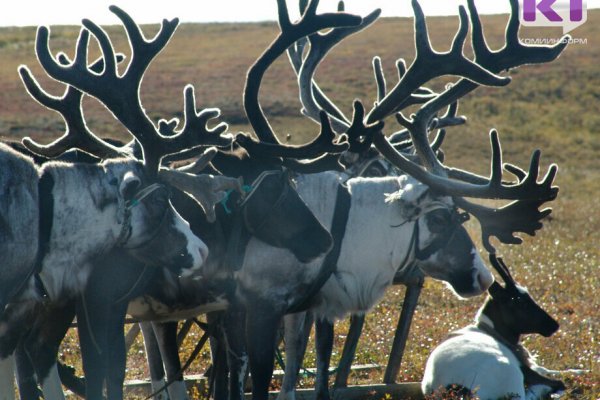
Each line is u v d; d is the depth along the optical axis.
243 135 18.25
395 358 23.00
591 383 23.00
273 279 18.59
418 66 20.84
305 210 18.42
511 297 22.44
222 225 18.12
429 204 19.83
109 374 17.11
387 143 20.16
